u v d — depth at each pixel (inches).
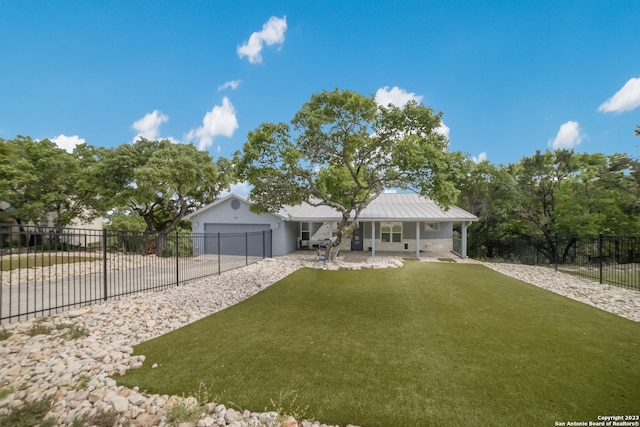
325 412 114.9
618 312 259.6
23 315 223.8
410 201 831.7
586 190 706.2
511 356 166.2
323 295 317.4
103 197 738.8
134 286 349.4
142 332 207.3
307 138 504.4
